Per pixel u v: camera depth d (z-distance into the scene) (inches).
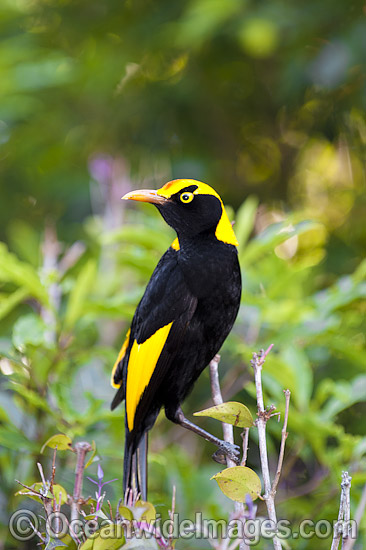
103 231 445.1
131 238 357.1
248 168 565.3
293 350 333.7
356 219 532.7
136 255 350.9
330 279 499.5
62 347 330.0
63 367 328.8
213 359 264.1
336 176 570.3
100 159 501.4
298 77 458.9
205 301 280.1
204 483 338.6
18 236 466.9
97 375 341.7
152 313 283.3
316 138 535.2
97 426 327.9
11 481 314.2
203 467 368.2
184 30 467.2
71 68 523.2
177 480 334.3
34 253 439.2
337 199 553.6
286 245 525.3
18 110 523.8
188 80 526.6
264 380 333.1
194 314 280.7
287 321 347.9
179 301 279.7
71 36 553.6
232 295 282.5
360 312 410.0
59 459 314.3
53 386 314.5
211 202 281.6
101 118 537.6
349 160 548.4
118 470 324.5
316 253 514.6
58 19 554.6
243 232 367.9
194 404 451.2
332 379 416.5
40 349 317.1
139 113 529.3
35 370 319.3
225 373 437.7
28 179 548.1
